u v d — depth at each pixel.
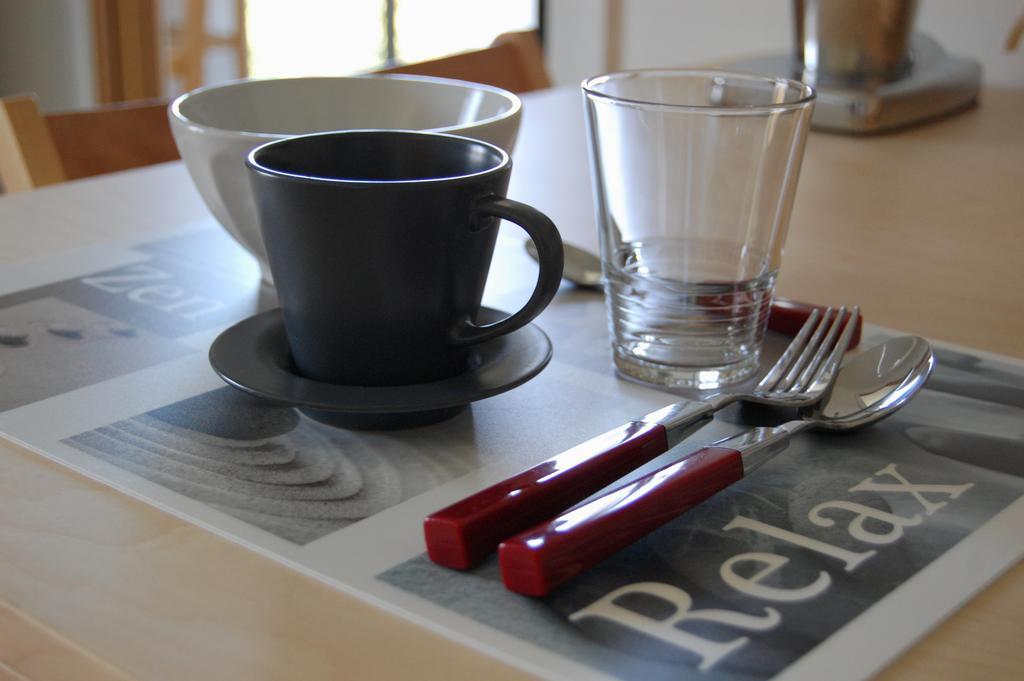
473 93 0.75
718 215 0.58
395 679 0.34
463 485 0.46
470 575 0.39
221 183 0.63
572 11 2.21
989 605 0.38
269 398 0.47
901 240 0.84
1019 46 1.55
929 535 0.42
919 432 0.51
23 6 3.23
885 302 0.71
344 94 0.79
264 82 0.76
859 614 0.37
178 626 0.36
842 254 0.81
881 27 1.20
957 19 1.59
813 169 1.04
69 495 0.44
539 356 0.52
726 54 1.97
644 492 0.40
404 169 0.54
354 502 0.44
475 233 0.49
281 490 0.45
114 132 1.05
